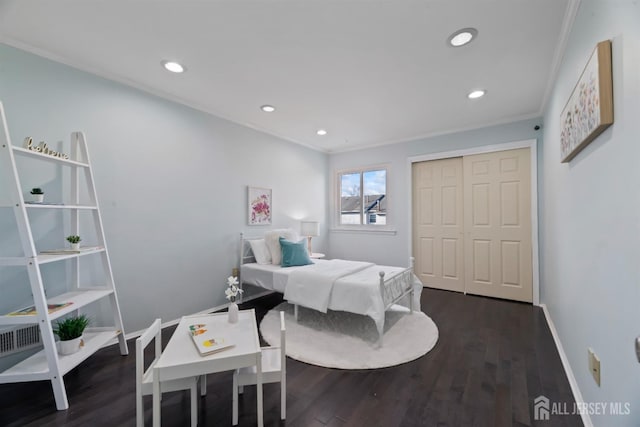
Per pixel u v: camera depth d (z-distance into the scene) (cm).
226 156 353
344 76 252
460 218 412
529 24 182
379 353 227
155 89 278
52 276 218
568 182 195
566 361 203
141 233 271
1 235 195
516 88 275
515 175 366
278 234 376
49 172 217
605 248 123
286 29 189
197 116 321
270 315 318
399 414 161
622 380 106
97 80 244
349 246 512
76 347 194
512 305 350
